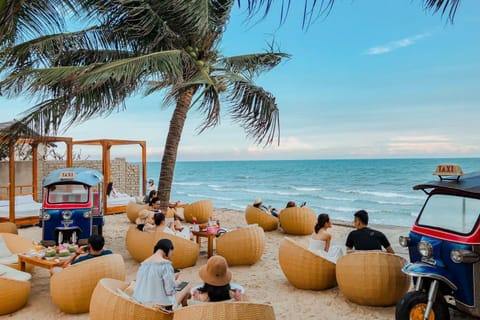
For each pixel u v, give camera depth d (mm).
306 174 60719
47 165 17453
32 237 10242
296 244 6000
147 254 7156
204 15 7734
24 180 16094
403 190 37969
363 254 5133
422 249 4367
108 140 14320
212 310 3270
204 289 4078
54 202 8750
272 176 61344
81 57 9422
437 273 4148
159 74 7410
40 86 7023
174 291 4371
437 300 4207
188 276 6742
